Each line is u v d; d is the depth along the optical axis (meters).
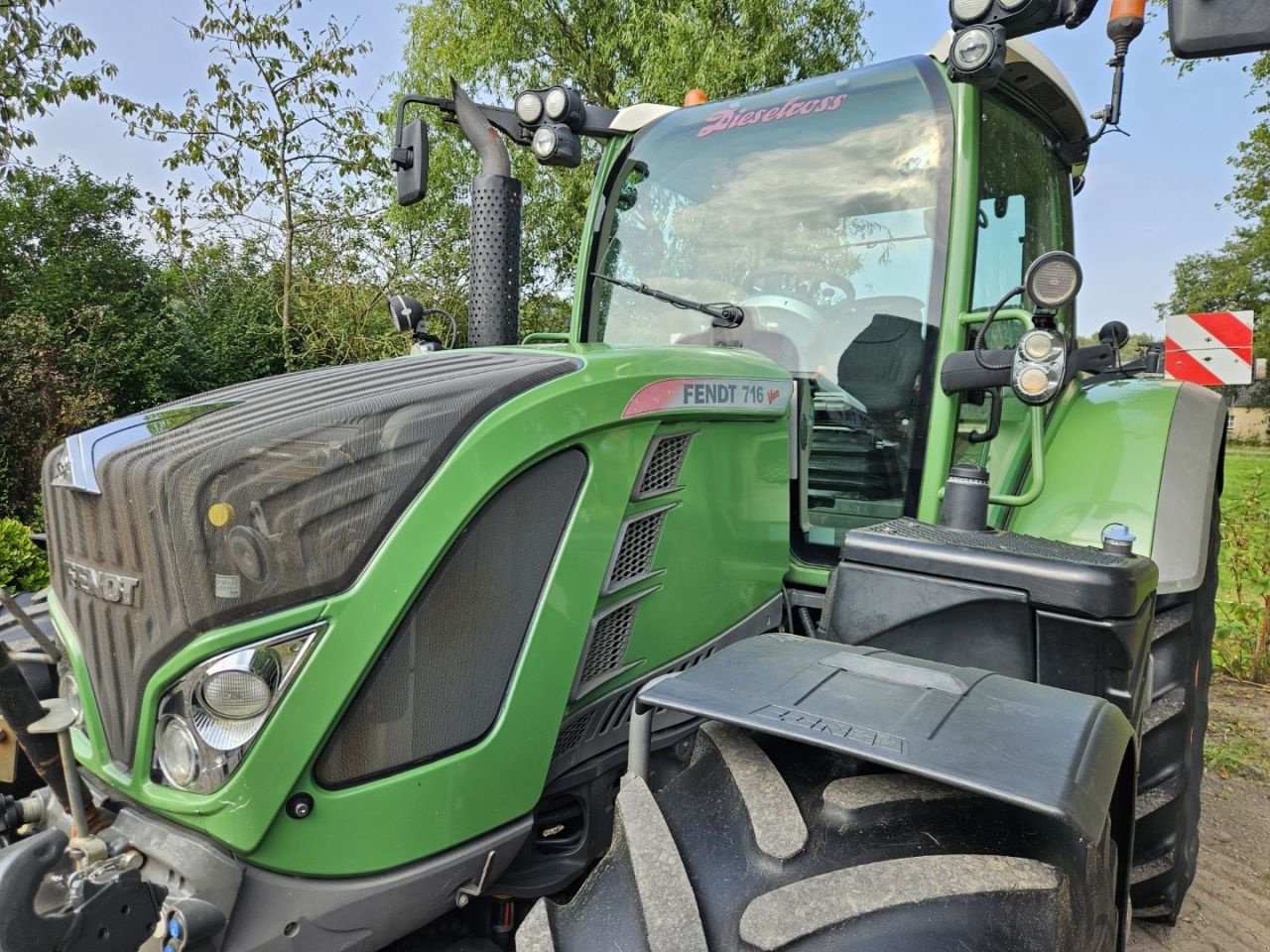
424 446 1.28
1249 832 3.10
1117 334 3.25
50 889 1.20
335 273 10.48
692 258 2.59
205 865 1.18
